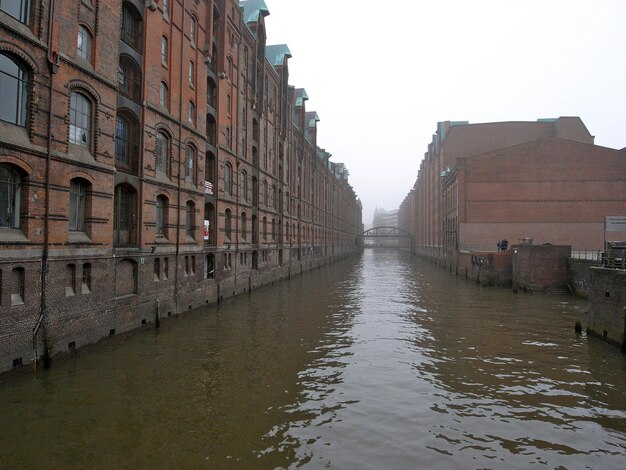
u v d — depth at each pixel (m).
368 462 7.61
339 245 90.25
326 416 9.57
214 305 24.28
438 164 66.88
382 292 32.34
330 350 15.23
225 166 26.52
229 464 7.41
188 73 20.98
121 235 16.09
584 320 21.09
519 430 9.02
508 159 44.97
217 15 25.12
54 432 8.36
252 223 32.38
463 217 45.62
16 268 10.95
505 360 14.13
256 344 15.82
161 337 16.28
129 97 16.20
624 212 42.84
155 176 17.89
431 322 20.59
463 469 7.44
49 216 11.97
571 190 43.78
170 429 8.69
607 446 8.36
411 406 10.23
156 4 17.67
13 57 11.05
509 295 30.34
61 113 12.48
